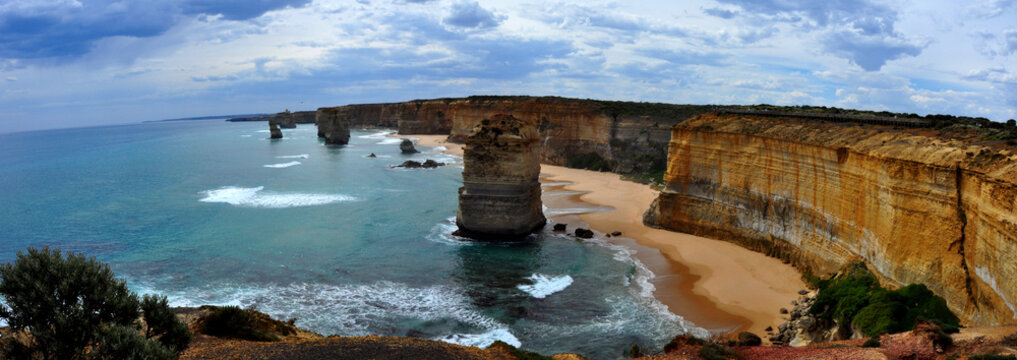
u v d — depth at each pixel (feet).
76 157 387.34
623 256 134.41
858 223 100.89
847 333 80.43
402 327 93.97
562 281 116.88
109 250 137.90
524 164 148.77
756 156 135.03
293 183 246.27
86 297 48.62
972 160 77.56
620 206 194.59
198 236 151.02
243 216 176.65
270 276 119.24
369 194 217.56
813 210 116.37
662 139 279.90
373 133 599.98
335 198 208.64
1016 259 62.69
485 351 68.64
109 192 223.30
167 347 51.67
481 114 421.59
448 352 64.23
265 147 442.50
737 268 121.39
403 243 146.30
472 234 151.64
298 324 94.27
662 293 108.99
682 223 156.15
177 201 202.39
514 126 149.69
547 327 93.76
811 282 108.78
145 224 165.27
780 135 127.44
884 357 54.95
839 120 125.49
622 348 85.25
